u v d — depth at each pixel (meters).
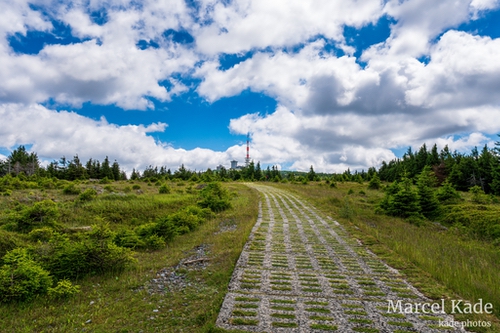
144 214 18.67
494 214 17.50
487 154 44.50
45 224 13.41
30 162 69.25
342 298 6.12
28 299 6.15
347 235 12.66
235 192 33.75
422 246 10.77
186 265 8.59
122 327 4.98
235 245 10.53
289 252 9.76
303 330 4.80
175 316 5.36
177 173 78.50
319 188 44.75
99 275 7.93
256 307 5.62
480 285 6.58
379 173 78.62
